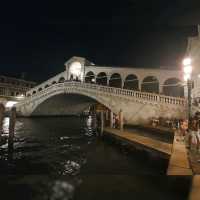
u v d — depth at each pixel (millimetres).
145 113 27797
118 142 18031
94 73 40938
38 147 19000
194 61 24094
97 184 8422
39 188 8117
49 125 35125
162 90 34844
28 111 43469
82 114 59969
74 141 21766
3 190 8047
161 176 8734
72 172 11664
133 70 37219
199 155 10234
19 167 12836
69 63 42938
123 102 29750
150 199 7191
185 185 7344
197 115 12555
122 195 7371
